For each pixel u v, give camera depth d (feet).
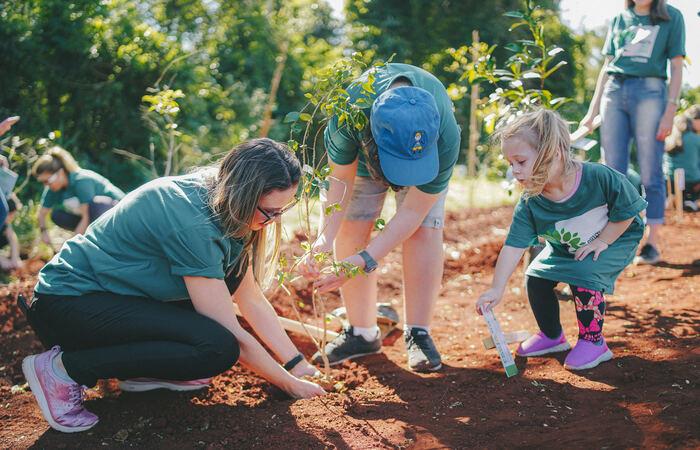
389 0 57.11
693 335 11.14
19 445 8.55
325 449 8.18
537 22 12.68
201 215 8.16
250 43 45.68
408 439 8.36
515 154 9.05
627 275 15.70
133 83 32.60
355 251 10.84
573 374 9.95
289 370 9.58
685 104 23.56
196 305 8.50
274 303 13.99
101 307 8.40
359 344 11.16
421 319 10.97
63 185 18.35
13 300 14.87
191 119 35.01
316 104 9.40
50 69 30.42
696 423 7.82
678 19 14.34
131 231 8.37
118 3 33.71
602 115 15.35
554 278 10.02
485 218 24.38
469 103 47.91
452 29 55.31
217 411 9.29
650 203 15.99
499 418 8.77
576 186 9.58
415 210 9.74
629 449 7.43
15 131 29.09
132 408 9.42
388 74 9.43
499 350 10.03
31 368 8.66
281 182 7.96
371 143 8.97
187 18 43.29
